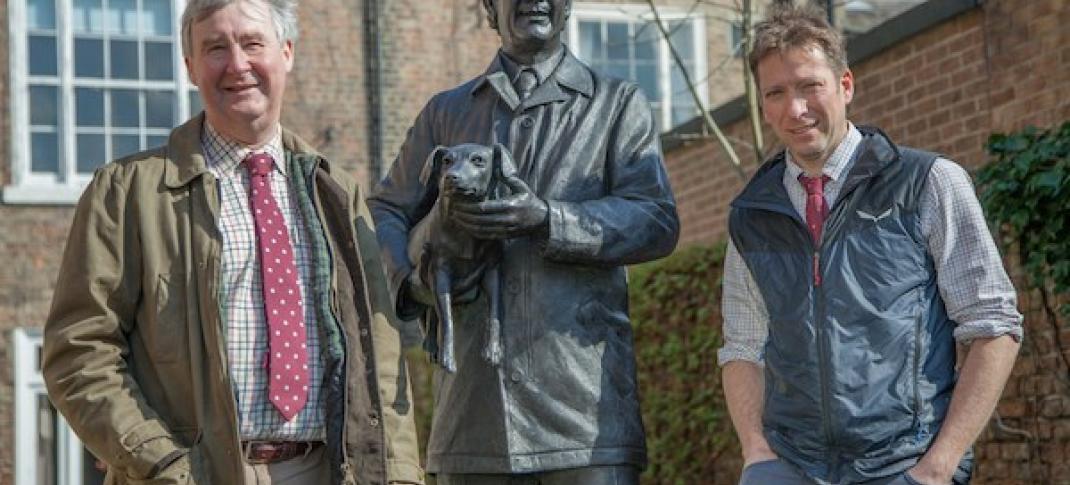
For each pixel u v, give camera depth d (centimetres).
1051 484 730
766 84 411
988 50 803
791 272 406
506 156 416
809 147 407
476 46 1592
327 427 382
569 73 454
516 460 429
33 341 1456
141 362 379
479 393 436
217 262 376
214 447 367
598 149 446
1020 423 751
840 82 412
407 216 464
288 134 412
